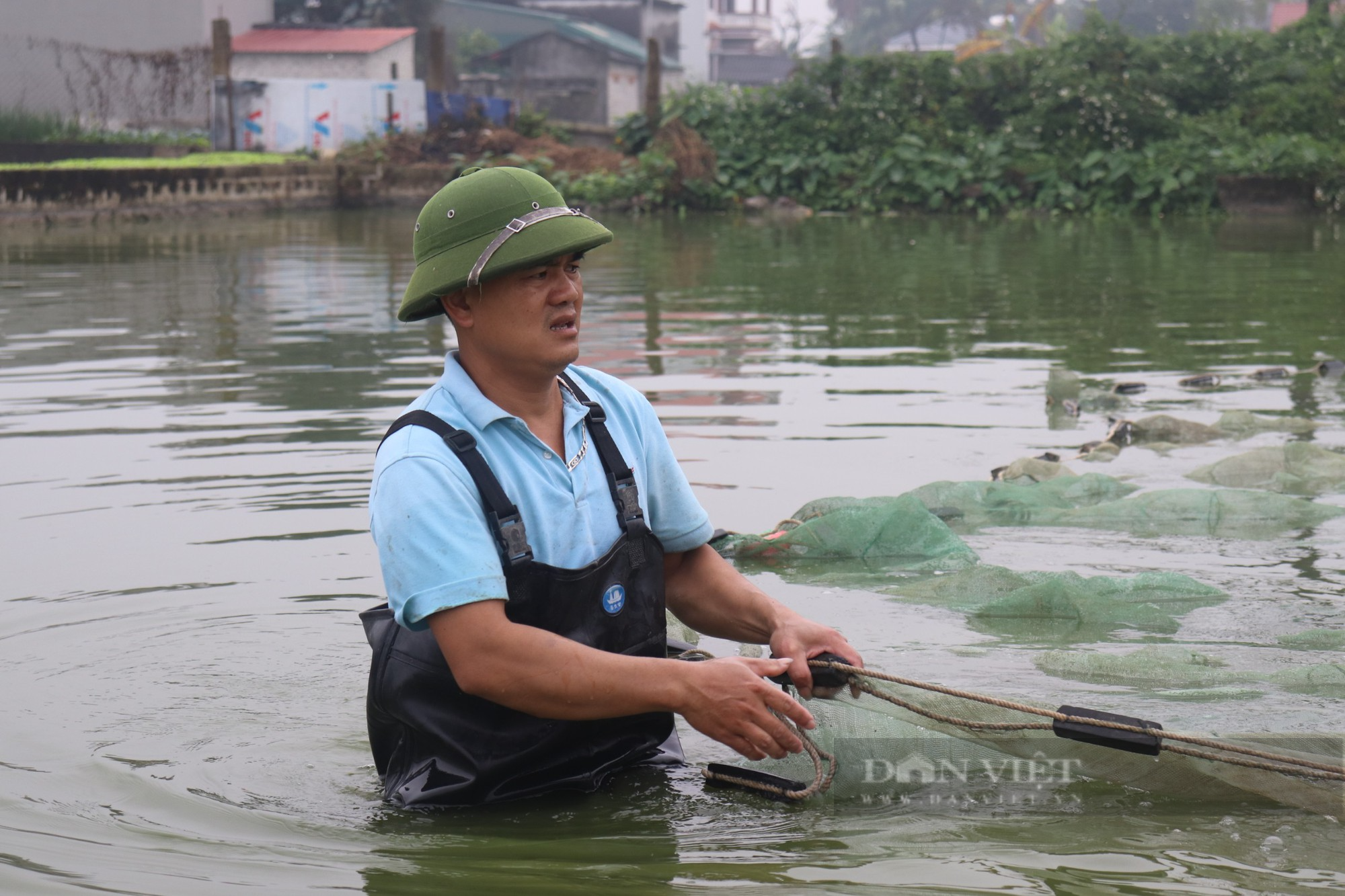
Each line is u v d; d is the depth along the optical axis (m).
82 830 2.35
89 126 25.19
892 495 4.73
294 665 3.22
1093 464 5.25
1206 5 61.16
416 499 2.36
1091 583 3.69
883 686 2.60
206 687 3.08
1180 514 4.48
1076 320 9.11
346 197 21.88
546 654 2.34
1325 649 3.29
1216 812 2.46
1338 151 19.55
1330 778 2.44
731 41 73.44
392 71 28.52
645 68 39.66
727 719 2.38
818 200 21.38
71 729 2.83
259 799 2.50
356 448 5.32
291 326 8.72
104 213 18.48
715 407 6.22
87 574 3.87
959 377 7.00
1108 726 2.48
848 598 3.80
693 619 2.80
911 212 20.91
